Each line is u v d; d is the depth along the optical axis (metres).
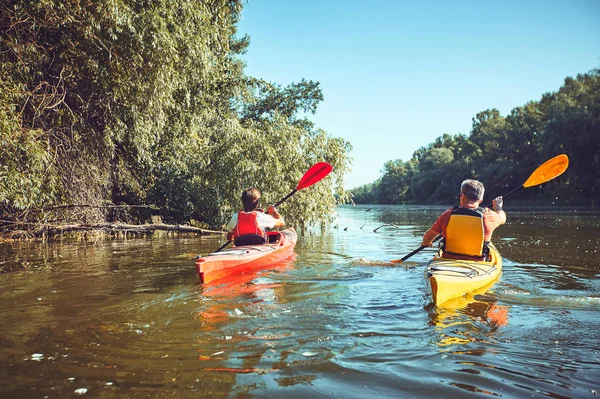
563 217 18.56
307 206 11.74
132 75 9.88
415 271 5.42
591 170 40.53
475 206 4.65
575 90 47.62
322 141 12.15
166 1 10.03
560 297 3.92
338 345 2.71
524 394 2.03
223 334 2.96
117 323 3.25
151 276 5.20
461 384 2.14
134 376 2.28
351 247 8.27
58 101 9.59
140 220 13.78
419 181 75.56
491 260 4.83
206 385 2.17
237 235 6.09
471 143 69.88
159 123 11.13
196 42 10.73
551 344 2.69
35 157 8.29
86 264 6.23
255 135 11.38
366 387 2.12
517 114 59.03
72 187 10.41
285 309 3.59
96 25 8.63
